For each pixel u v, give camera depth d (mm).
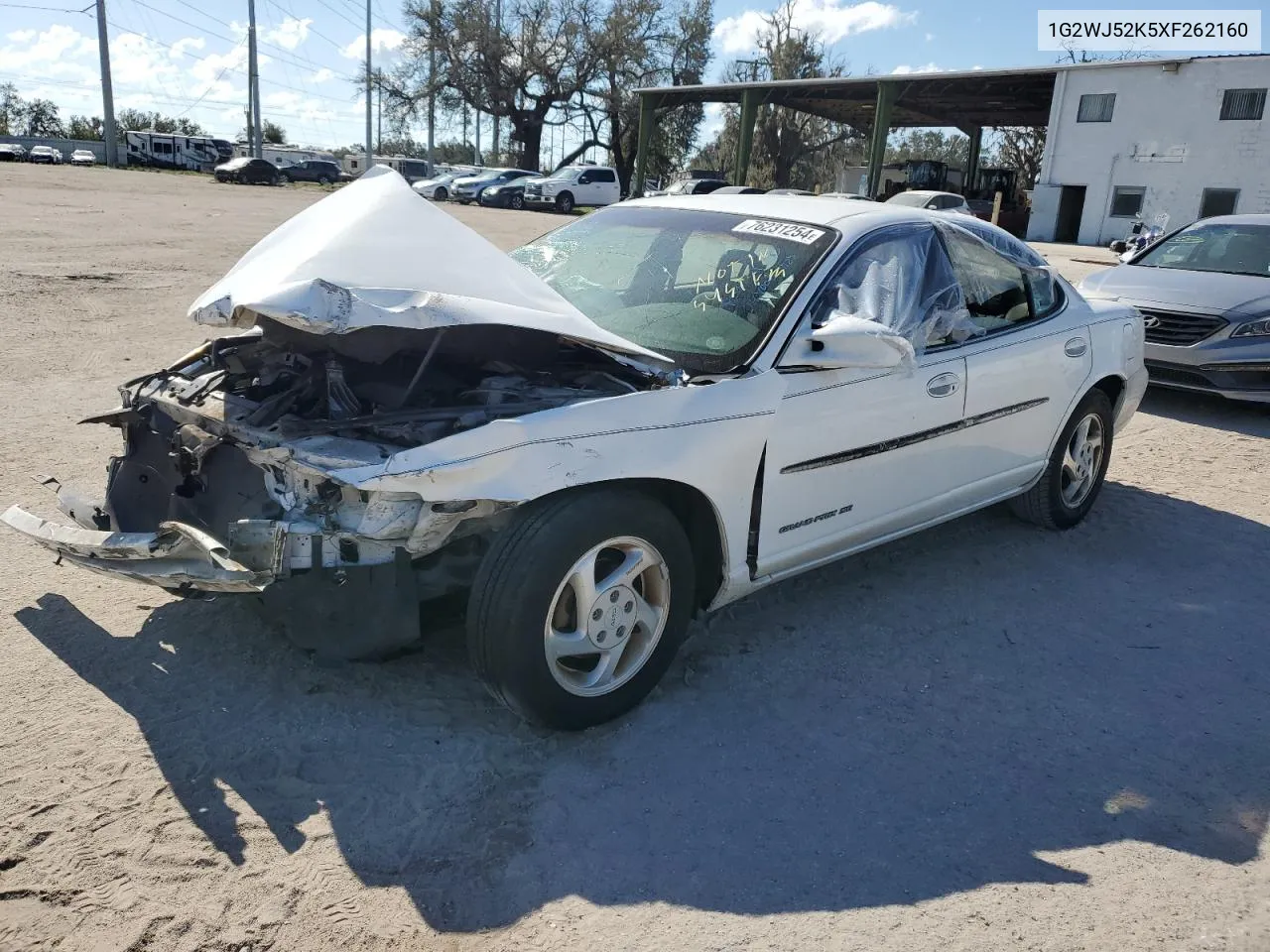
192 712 3080
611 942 2309
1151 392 9039
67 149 65125
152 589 3877
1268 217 9141
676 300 3850
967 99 39531
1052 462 4949
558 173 39031
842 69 56188
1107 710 3480
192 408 3262
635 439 2998
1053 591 4461
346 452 2795
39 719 2998
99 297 10156
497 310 3002
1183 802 2975
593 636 3021
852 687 3527
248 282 3082
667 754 3057
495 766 2928
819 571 4508
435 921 2346
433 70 54875
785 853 2650
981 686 3590
